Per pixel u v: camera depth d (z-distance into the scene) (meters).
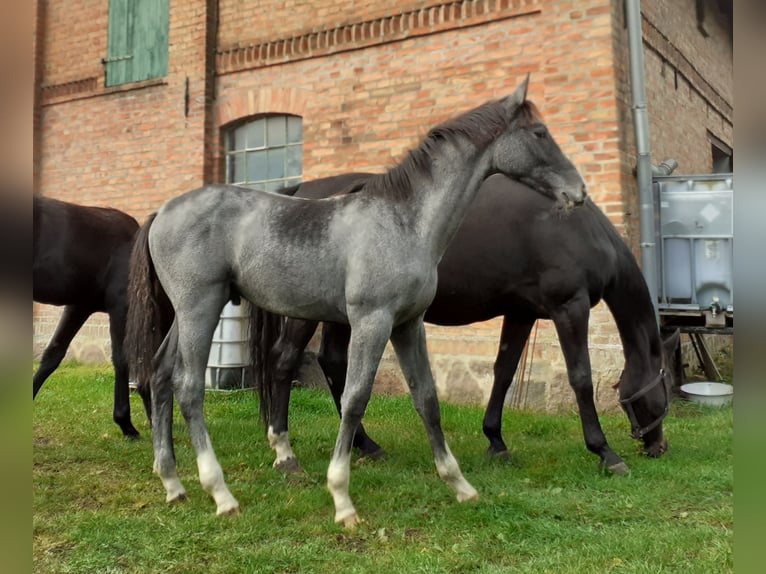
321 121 7.08
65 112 8.97
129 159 8.38
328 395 6.56
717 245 5.66
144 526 2.99
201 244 3.27
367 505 3.32
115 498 3.42
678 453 4.30
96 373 7.65
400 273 3.03
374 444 4.41
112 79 8.56
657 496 3.44
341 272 3.13
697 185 5.75
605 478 3.77
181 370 3.36
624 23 5.85
